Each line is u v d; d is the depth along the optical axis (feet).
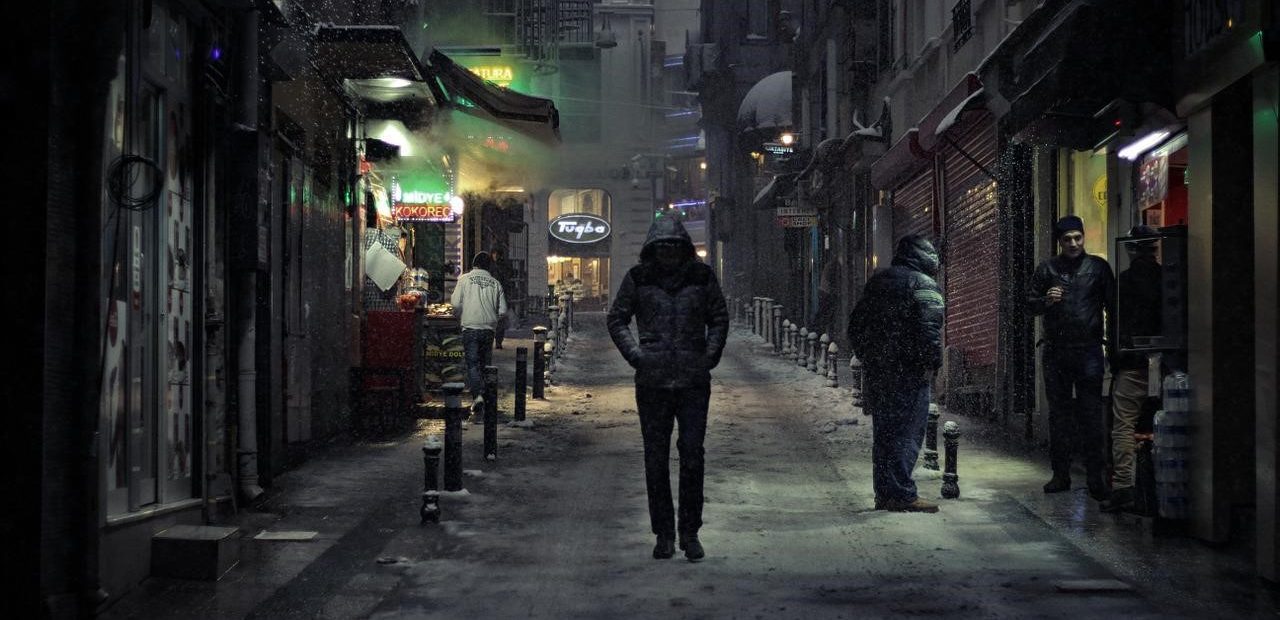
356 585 22.27
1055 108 35.83
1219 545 24.89
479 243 103.81
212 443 27.50
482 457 39.37
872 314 29.63
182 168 25.95
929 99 63.26
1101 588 21.24
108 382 20.89
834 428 46.09
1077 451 35.22
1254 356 24.45
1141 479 27.09
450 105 55.16
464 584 22.31
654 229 25.26
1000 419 47.83
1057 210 43.75
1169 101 27.71
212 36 27.76
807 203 106.42
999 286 48.29
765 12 149.18
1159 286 27.96
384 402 45.70
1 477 18.03
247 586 22.15
